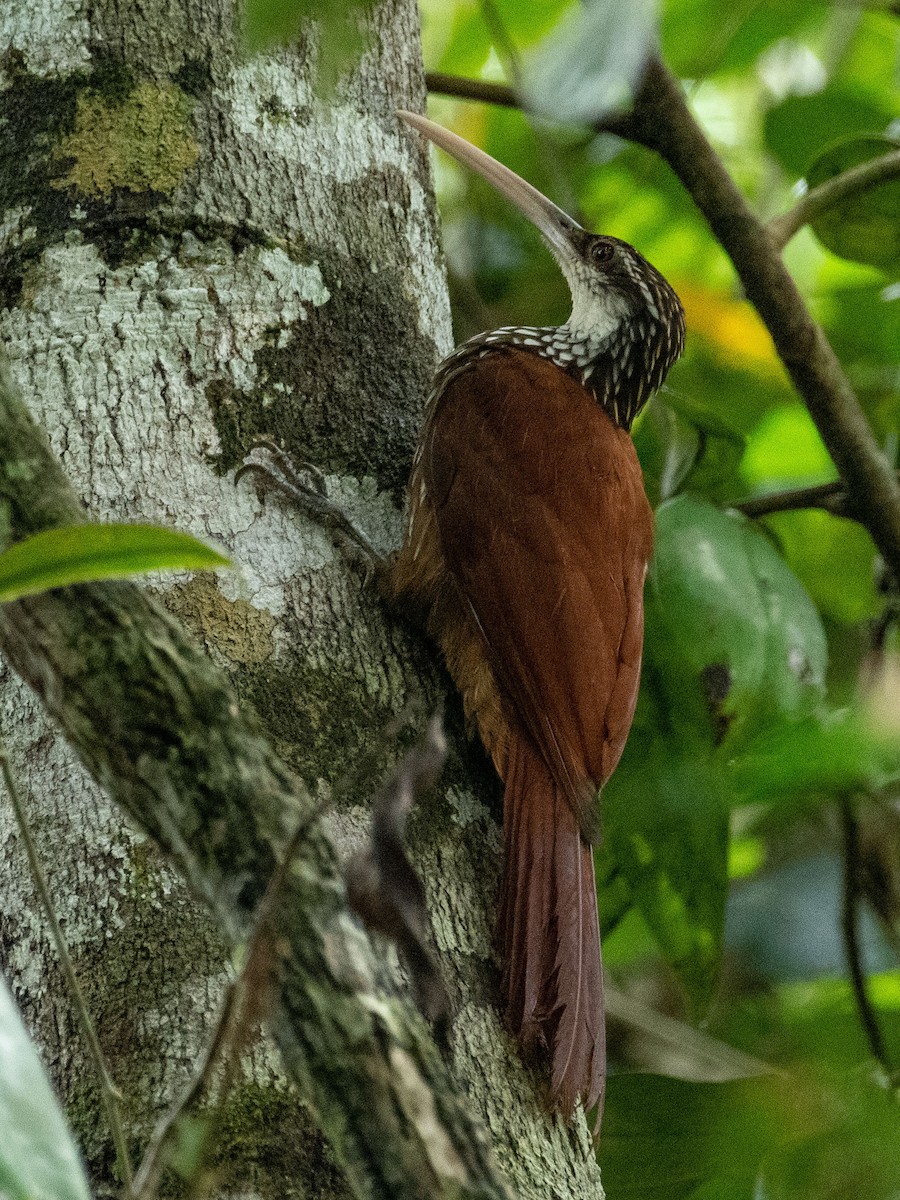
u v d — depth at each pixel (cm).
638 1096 747
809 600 814
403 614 623
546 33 1060
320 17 450
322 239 634
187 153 611
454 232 1098
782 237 824
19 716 543
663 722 768
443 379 746
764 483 1144
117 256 593
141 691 364
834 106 1086
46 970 505
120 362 580
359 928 349
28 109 615
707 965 771
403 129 680
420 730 579
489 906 602
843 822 894
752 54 1054
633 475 764
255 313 605
